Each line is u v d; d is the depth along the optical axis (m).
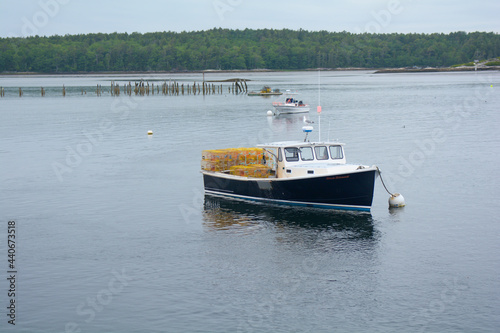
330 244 24.45
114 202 32.09
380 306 18.70
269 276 21.16
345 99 114.00
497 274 20.97
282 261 22.61
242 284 20.50
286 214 28.92
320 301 19.12
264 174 32.00
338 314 18.25
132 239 25.62
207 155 33.12
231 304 18.98
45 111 92.62
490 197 31.44
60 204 31.91
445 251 23.38
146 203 31.75
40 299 19.64
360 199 28.86
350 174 28.31
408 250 23.58
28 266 22.59
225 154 32.91
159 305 18.98
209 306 18.88
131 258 23.25
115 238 25.81
